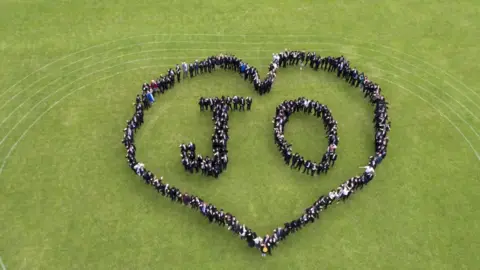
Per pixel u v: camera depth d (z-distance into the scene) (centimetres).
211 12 5606
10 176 4009
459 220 3781
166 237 3653
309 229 3712
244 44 5231
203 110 4547
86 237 3644
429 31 5431
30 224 3703
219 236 3662
